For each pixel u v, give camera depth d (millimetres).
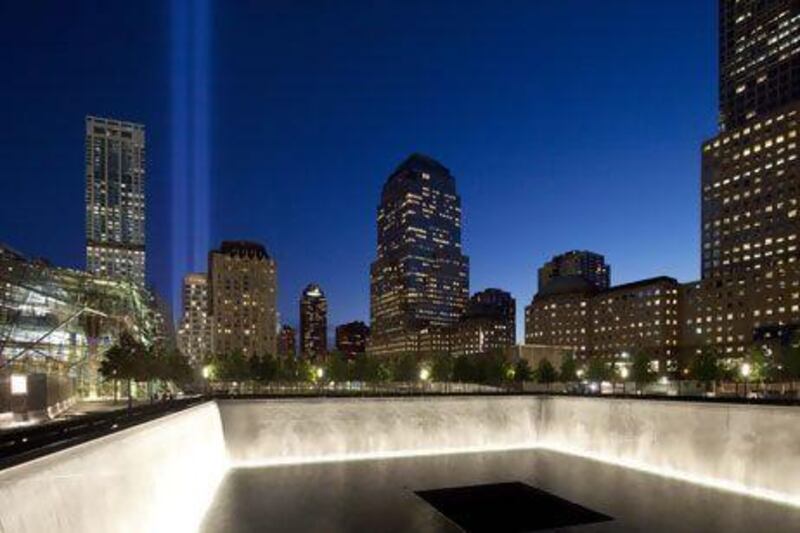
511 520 24781
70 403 64312
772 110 175000
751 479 29203
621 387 110938
